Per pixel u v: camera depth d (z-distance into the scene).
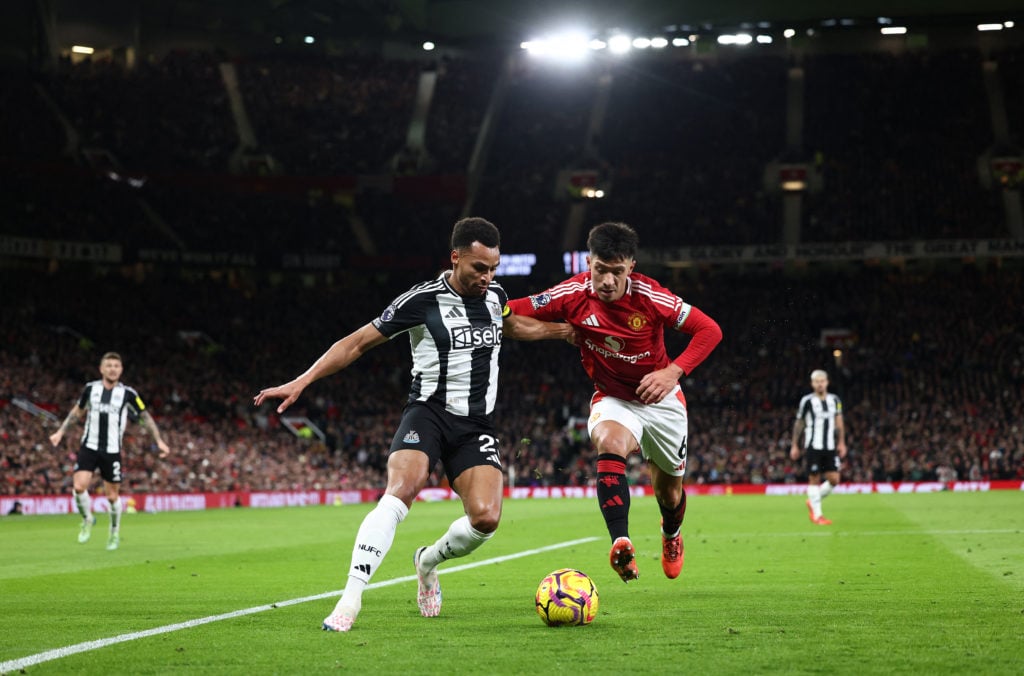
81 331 84.12
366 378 91.94
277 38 110.88
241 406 81.81
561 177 106.50
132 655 10.37
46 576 20.27
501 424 86.19
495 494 12.56
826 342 91.38
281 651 10.50
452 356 12.66
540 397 89.06
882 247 93.00
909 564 20.08
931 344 89.25
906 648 10.38
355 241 100.44
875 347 89.81
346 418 85.81
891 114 106.12
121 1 101.12
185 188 96.06
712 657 9.95
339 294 100.56
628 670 9.30
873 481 75.81
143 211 96.44
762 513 43.66
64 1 98.69
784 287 97.25
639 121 110.94
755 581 17.44
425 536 32.56
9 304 81.56
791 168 102.12
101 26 101.12
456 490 12.82
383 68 112.19
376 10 104.81
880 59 110.81
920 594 15.13
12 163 85.75
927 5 99.12
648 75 114.56
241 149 100.62
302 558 24.81
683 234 98.81
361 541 11.98
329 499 73.38
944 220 95.06
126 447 64.38
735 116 109.38
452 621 12.80
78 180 90.25
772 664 9.55
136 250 90.19
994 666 9.39
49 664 9.89
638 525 36.88
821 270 100.31
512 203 104.31
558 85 114.94
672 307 14.12
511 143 110.06
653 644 10.78
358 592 11.96
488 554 24.53
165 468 64.38
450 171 102.81
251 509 61.59
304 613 13.80
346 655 10.23
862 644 10.65
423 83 112.44
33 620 13.39
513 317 14.20
